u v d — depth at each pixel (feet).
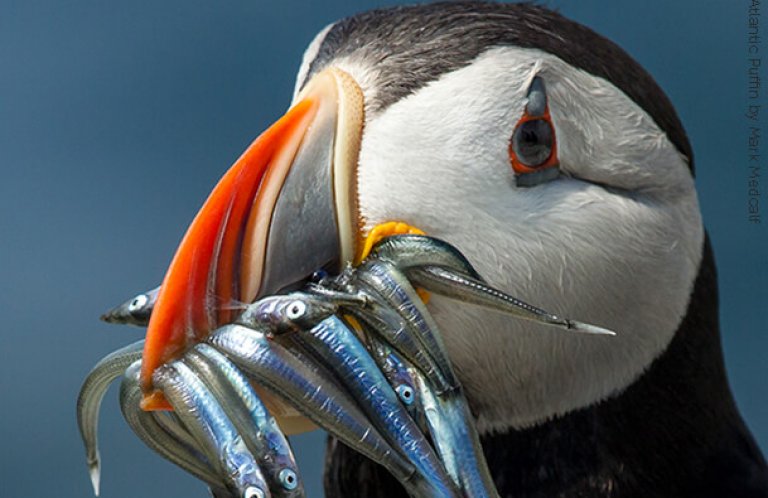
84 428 2.77
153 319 2.73
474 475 2.74
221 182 2.75
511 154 2.81
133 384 2.74
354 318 2.76
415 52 2.81
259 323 2.73
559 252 2.81
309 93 2.80
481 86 2.80
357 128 2.79
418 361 2.75
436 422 2.75
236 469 2.70
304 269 2.76
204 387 2.72
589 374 2.84
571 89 2.82
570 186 2.82
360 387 2.73
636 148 2.83
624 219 2.83
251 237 2.75
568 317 2.82
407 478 2.73
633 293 2.84
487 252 2.80
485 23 2.82
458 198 2.79
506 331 2.82
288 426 2.77
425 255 2.76
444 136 2.80
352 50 2.82
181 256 2.74
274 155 2.77
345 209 2.77
